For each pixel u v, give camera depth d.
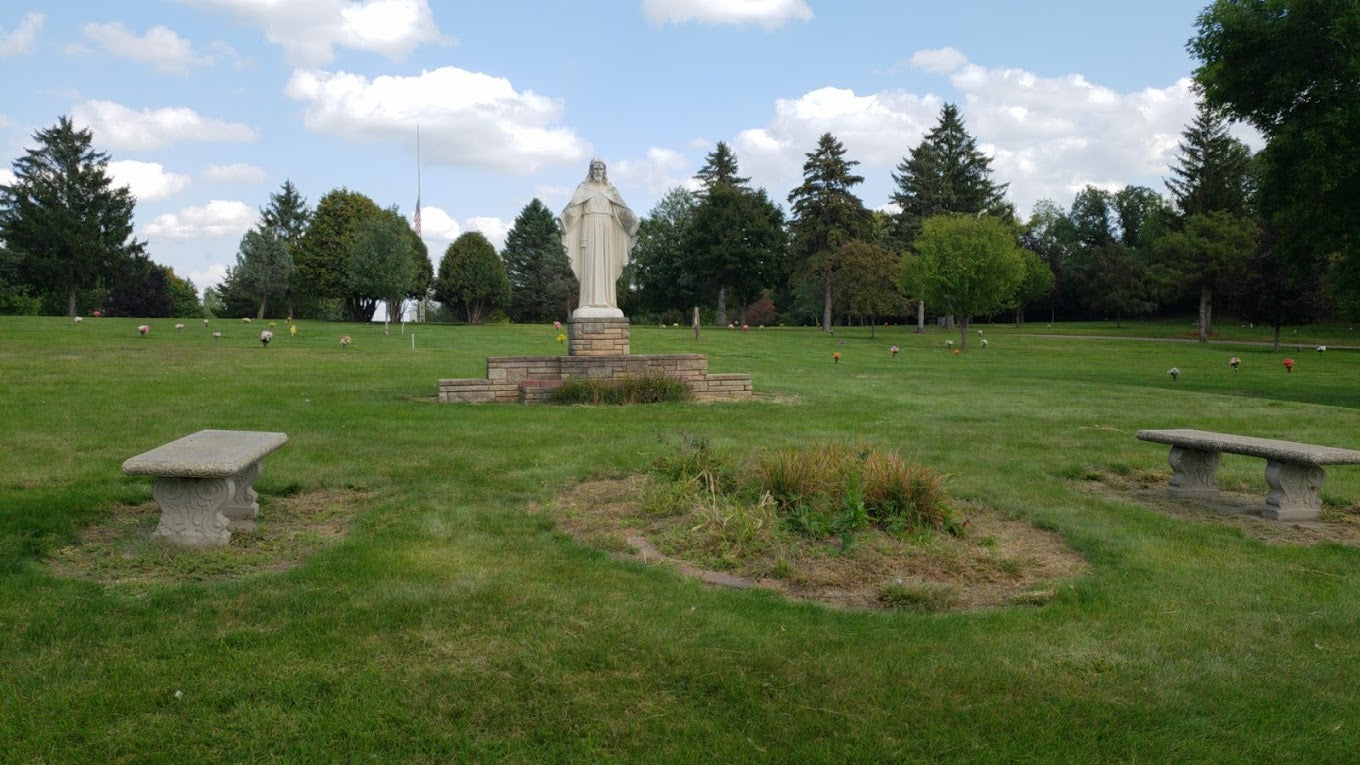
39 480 7.26
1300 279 21.97
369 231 42.53
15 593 4.78
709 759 3.40
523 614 4.69
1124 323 66.12
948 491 7.63
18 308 57.12
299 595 4.87
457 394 13.78
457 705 3.72
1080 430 11.82
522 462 8.59
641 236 71.56
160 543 5.68
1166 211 62.66
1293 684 4.14
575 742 3.49
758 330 53.88
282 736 3.47
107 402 11.87
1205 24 19.86
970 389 17.41
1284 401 17.38
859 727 3.65
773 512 6.39
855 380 19.20
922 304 55.22
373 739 3.46
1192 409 14.45
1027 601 5.17
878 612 4.89
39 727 3.47
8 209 56.62
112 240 59.50
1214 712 3.87
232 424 10.45
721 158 73.62
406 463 8.43
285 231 85.12
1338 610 5.09
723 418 12.20
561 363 14.52
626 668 4.12
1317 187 18.36
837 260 53.12
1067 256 79.50
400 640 4.34
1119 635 4.66
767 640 4.43
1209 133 60.91
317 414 11.49
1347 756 3.55
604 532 6.32
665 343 35.16
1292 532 6.91
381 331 37.12
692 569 5.59
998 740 3.59
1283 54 18.66
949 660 4.27
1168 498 8.12
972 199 68.06
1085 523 6.83
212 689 3.80
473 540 6.04
